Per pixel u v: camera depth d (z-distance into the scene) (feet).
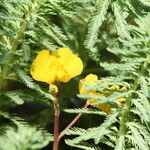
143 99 0.66
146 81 0.69
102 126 0.66
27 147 0.46
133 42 0.69
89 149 0.69
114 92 0.68
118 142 0.68
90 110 0.70
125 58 0.69
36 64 0.67
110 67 0.67
